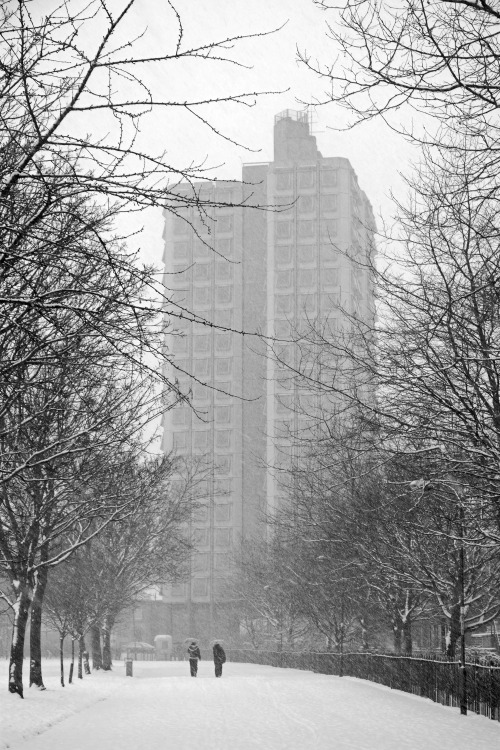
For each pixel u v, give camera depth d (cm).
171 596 13838
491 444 1819
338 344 2322
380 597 4316
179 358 14575
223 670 5966
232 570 11481
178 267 14875
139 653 12025
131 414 2658
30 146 1029
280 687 3703
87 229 1052
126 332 1086
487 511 2142
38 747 1867
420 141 1300
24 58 996
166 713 2650
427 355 1878
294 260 13938
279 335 13588
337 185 14112
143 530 5381
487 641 5597
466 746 1839
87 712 2722
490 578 3362
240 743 1922
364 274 14425
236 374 14412
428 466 2131
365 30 1119
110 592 5256
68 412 2342
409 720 2339
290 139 15300
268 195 14338
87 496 3173
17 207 1152
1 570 3097
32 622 3409
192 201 938
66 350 1302
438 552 3225
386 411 2058
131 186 939
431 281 2034
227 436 14212
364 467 3291
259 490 13962
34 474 2533
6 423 2205
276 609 7462
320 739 1977
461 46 1070
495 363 1850
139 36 872
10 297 1080
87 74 877
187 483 6088
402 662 3459
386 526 3312
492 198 1275
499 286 1756
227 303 14662
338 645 5309
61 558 3278
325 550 4222
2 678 4253
